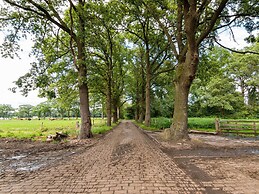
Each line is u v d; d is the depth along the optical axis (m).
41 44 14.00
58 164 6.68
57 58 14.81
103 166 6.35
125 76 35.22
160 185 4.58
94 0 13.82
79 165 6.50
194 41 10.59
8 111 116.38
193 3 10.07
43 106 87.12
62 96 18.09
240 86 35.69
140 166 6.32
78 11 13.05
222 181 4.86
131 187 4.45
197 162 6.88
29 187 4.50
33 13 13.20
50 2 12.95
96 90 24.41
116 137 14.73
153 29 20.98
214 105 33.53
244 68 31.67
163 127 23.47
